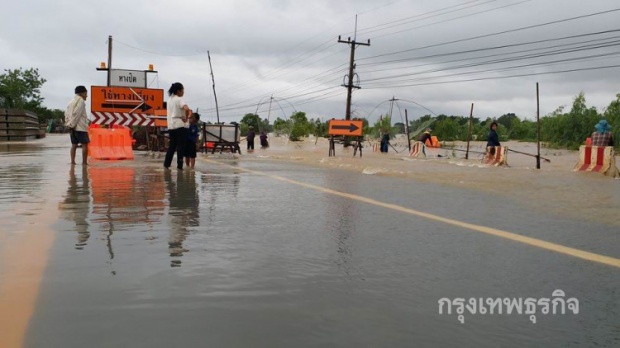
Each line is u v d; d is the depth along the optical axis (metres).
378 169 11.75
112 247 3.22
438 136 60.00
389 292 2.46
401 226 4.25
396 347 1.83
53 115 90.50
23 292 2.31
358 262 3.02
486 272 2.87
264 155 20.28
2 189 6.32
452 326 2.05
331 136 22.86
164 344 1.79
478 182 8.77
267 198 5.84
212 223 4.16
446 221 4.56
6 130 31.11
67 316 2.03
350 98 46.78
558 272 2.91
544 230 4.27
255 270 2.77
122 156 13.43
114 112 19.78
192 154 10.74
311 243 3.51
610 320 2.17
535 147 38.69
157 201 5.39
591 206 5.85
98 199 5.46
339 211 5.00
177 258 2.97
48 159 12.96
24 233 3.61
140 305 2.17
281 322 2.03
